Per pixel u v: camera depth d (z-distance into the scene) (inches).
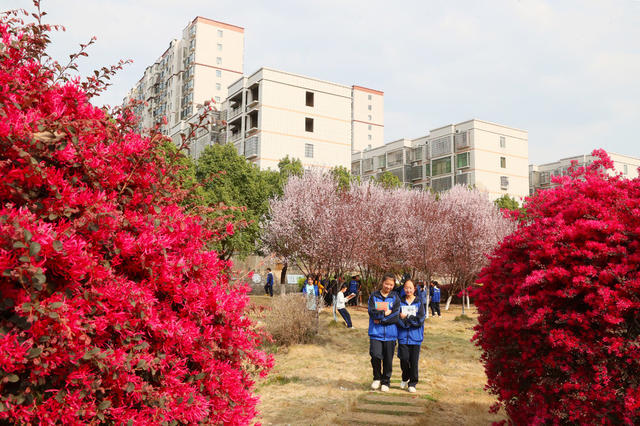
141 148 98.1
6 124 71.0
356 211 791.1
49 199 75.8
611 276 129.1
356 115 3599.9
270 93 1782.7
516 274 159.3
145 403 81.7
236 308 107.1
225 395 99.1
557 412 133.4
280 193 1166.3
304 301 444.1
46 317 66.4
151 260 88.7
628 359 123.5
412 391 258.8
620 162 3206.2
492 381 171.3
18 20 92.5
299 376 298.4
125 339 79.9
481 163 2317.9
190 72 2591.0
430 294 808.9
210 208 117.9
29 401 65.9
